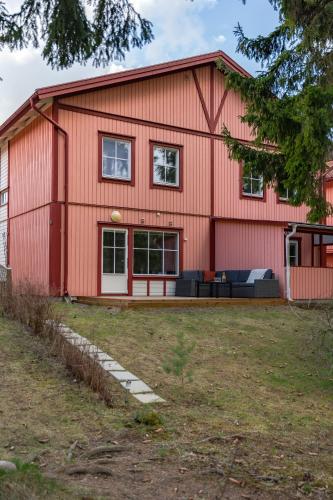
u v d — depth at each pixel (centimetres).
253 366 829
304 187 876
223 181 1664
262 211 1744
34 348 741
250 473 442
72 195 1356
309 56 870
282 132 866
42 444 472
